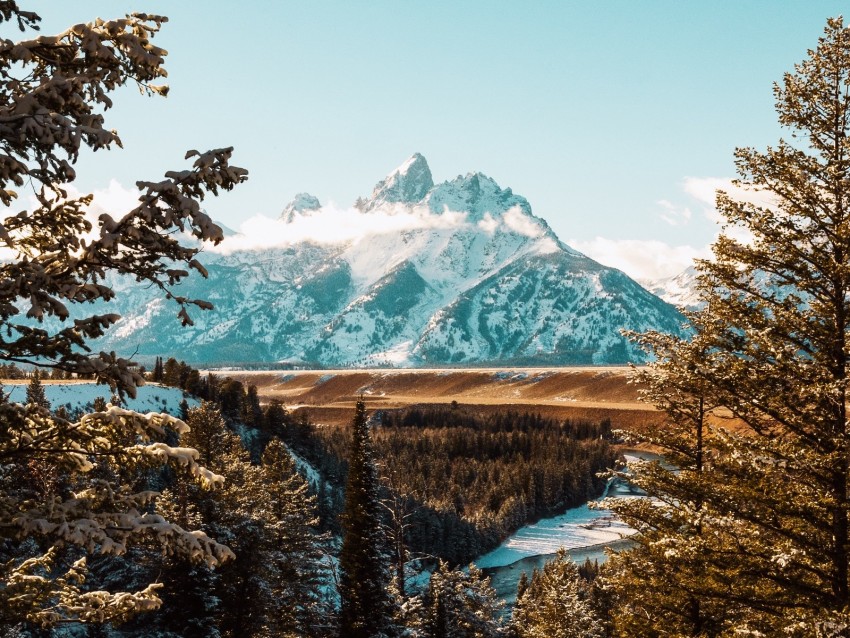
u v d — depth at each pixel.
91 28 6.47
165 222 6.10
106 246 6.06
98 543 6.88
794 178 12.31
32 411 6.98
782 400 12.24
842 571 11.48
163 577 23.72
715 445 13.54
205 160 6.12
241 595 28.06
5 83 6.49
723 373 12.84
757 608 12.22
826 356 12.45
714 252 13.48
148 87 7.12
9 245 7.04
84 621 7.84
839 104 12.41
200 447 29.09
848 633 9.62
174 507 24.92
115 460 7.45
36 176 6.26
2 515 6.73
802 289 12.79
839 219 12.41
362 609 29.48
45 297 6.26
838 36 12.37
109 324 6.65
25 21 6.32
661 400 17.03
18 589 7.71
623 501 16.84
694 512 12.73
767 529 12.39
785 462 11.38
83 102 6.59
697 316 13.95
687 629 15.88
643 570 16.70
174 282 6.59
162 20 6.97
